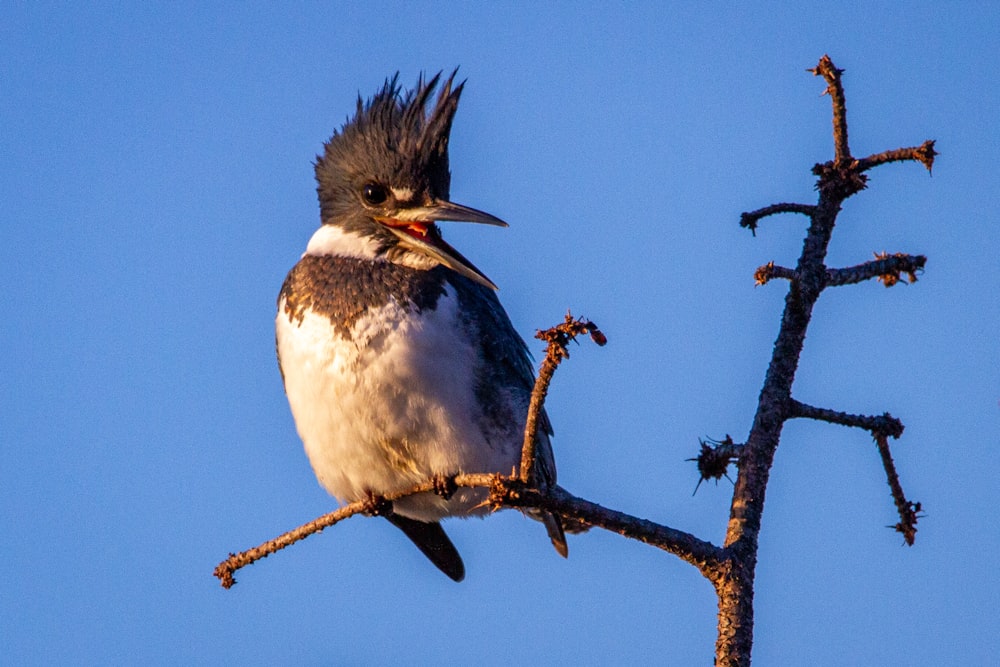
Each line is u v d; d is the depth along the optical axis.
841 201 6.54
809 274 6.47
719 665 6.04
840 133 6.48
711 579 6.19
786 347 6.52
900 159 6.38
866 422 6.49
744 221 6.65
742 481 6.38
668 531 6.19
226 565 7.94
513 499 6.33
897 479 6.54
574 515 6.30
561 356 6.13
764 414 6.46
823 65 6.47
